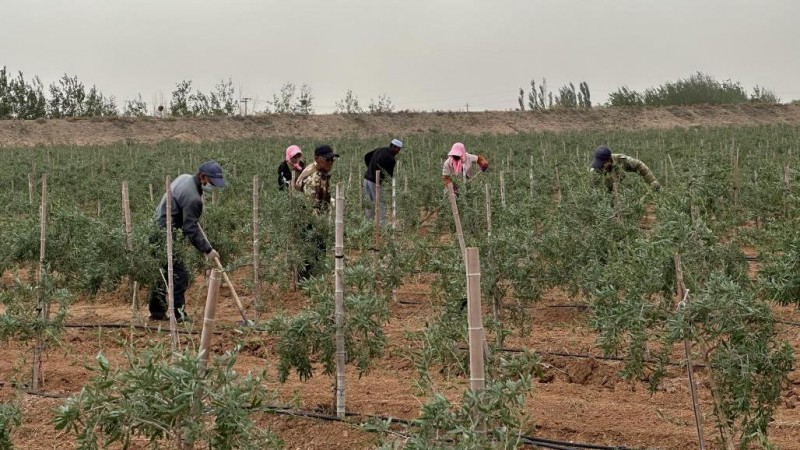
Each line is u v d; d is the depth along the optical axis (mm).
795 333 9531
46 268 8453
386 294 9656
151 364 4188
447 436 4500
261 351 9305
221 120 56625
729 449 5492
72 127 53688
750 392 5242
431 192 19781
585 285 9031
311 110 62719
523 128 59281
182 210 10016
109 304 12266
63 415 4223
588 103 78750
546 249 9281
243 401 4328
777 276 6340
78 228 9664
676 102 75250
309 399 7660
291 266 11484
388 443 4805
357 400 7586
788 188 13727
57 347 9008
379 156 15383
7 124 52656
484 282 8891
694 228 5828
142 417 4211
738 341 5246
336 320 7051
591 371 8508
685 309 5285
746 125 58094
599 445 6660
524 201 12523
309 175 11922
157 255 9945
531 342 9445
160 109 61594
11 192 21938
